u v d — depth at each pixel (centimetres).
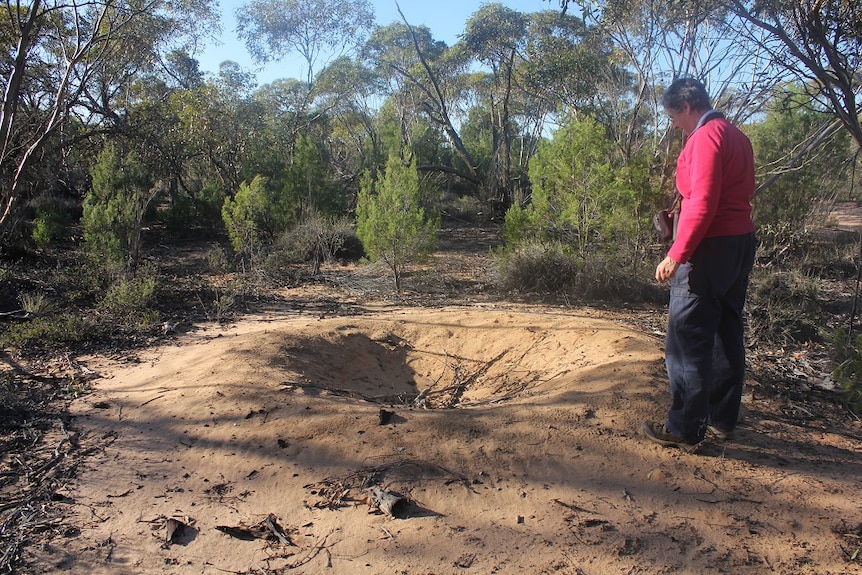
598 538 286
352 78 2927
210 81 2156
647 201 948
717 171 313
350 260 1264
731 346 355
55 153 1623
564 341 593
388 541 289
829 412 438
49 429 423
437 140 2612
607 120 1686
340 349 614
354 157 2506
